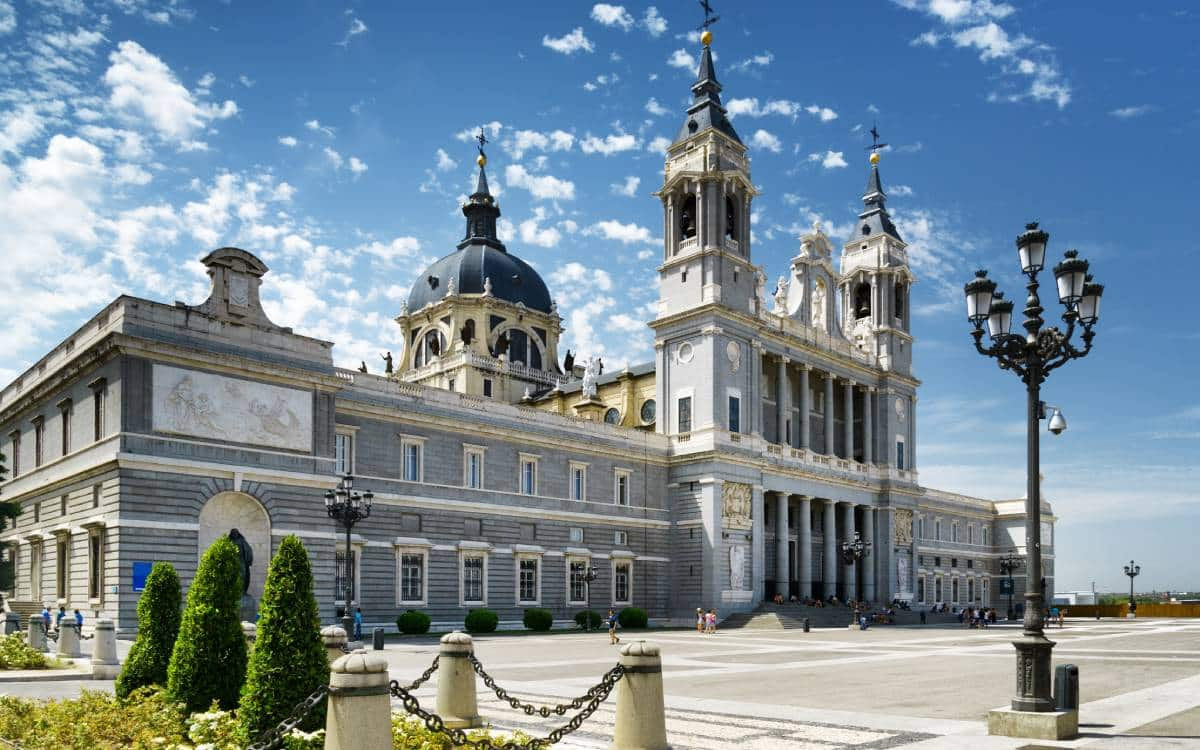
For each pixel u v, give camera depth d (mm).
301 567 16766
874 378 100625
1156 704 24344
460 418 65125
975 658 41688
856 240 106125
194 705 18719
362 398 59750
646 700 15102
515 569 67625
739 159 86375
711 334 79312
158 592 21828
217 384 48406
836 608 84375
